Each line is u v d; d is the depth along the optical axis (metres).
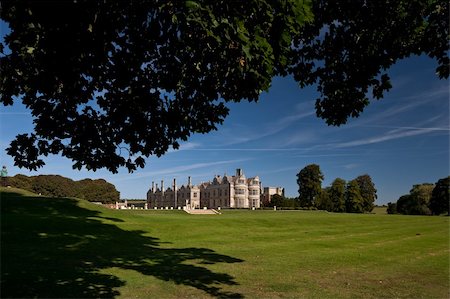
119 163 8.38
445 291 11.14
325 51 10.97
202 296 9.86
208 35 6.05
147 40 6.90
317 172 99.25
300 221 38.22
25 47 6.70
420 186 103.31
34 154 8.44
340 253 18.39
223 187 110.25
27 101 8.10
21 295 9.16
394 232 31.86
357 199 102.56
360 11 10.12
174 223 28.30
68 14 5.82
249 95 7.25
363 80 10.65
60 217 24.20
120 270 12.66
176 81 7.52
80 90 7.63
